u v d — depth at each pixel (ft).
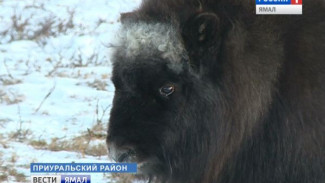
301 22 51.01
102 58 120.16
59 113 88.84
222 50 49.88
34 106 91.56
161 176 51.90
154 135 49.03
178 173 51.16
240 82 50.34
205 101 49.96
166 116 49.19
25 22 140.67
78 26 142.61
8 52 123.65
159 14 51.13
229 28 50.08
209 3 51.13
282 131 50.78
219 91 50.19
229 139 51.47
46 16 147.64
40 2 160.86
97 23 145.28
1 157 71.05
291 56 50.55
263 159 51.70
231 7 51.01
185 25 48.96
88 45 128.57
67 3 161.17
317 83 49.93
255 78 50.47
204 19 48.49
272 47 50.60
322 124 49.88
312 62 50.19
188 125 49.93
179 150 50.26
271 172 51.67
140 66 49.06
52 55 122.42
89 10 156.15
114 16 151.84
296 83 50.24
